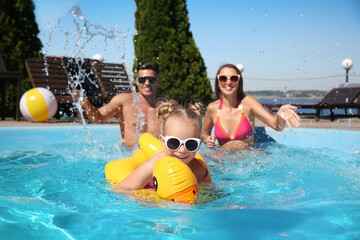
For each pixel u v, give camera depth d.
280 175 2.66
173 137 2.02
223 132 3.81
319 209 1.55
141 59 10.04
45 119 7.23
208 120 4.06
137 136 3.89
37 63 8.95
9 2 9.27
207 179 2.31
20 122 7.51
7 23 9.21
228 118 3.82
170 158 1.90
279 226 1.34
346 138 4.02
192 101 2.56
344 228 1.33
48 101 7.14
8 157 3.47
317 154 3.63
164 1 9.98
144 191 1.98
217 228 1.31
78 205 1.76
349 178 2.56
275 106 8.84
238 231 1.28
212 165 2.99
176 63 9.95
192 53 10.06
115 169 2.28
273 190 2.18
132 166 2.33
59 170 2.84
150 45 9.94
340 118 9.25
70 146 4.08
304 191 2.15
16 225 1.38
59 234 1.29
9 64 9.23
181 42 10.05
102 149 3.85
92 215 1.49
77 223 1.39
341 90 10.74
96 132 5.13
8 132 4.55
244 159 3.27
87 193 2.02
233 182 2.41
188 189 1.79
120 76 9.67
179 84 9.96
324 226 1.34
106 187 2.16
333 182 2.43
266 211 1.52
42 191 2.14
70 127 5.22
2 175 2.65
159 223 1.37
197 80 10.12
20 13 9.37
